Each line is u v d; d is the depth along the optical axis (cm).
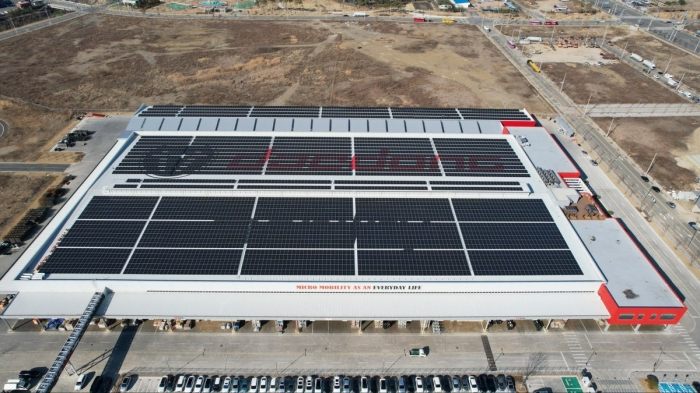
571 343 7550
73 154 12250
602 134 13500
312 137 10900
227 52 19100
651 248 9450
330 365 7181
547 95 15900
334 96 15475
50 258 7600
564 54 19588
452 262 7731
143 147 10425
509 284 7406
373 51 19362
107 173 9531
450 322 7850
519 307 7419
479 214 8712
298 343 7481
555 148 11244
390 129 11456
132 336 7488
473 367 7181
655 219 10231
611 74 17675
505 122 12100
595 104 15300
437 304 7419
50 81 16338
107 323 7562
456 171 9838
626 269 7919
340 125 11525
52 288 7350
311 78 16775
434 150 10562
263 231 8206
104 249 7794
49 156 12125
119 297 7369
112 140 12938
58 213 8712
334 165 9881
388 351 7394
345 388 6800
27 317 7069
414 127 11588
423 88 16150
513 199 9144
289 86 16162
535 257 7888
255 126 11419
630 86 16650
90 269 7450
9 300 7875
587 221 8988
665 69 18012
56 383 6794
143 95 15475
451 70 17688
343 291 7519
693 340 7612
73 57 18500
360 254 7819
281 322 7631
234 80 16600
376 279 7425
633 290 7544
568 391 6906
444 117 12244
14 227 9556
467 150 10619
